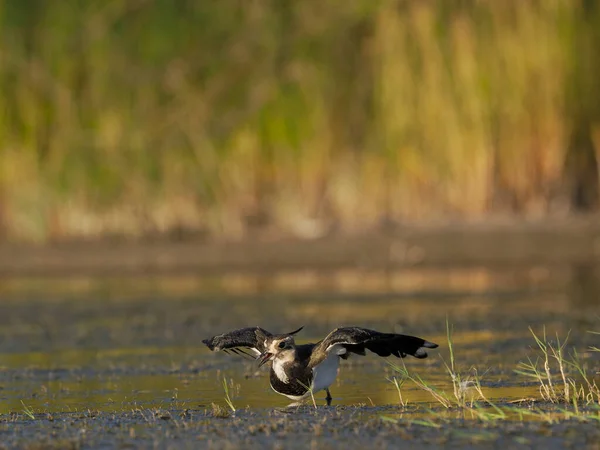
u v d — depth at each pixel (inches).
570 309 644.1
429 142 946.7
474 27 950.4
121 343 565.0
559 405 365.1
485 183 941.8
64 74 928.9
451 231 938.7
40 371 483.8
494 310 649.0
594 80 954.7
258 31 957.8
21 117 922.7
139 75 939.3
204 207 936.3
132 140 928.3
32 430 345.7
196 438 323.6
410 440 311.0
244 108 949.2
